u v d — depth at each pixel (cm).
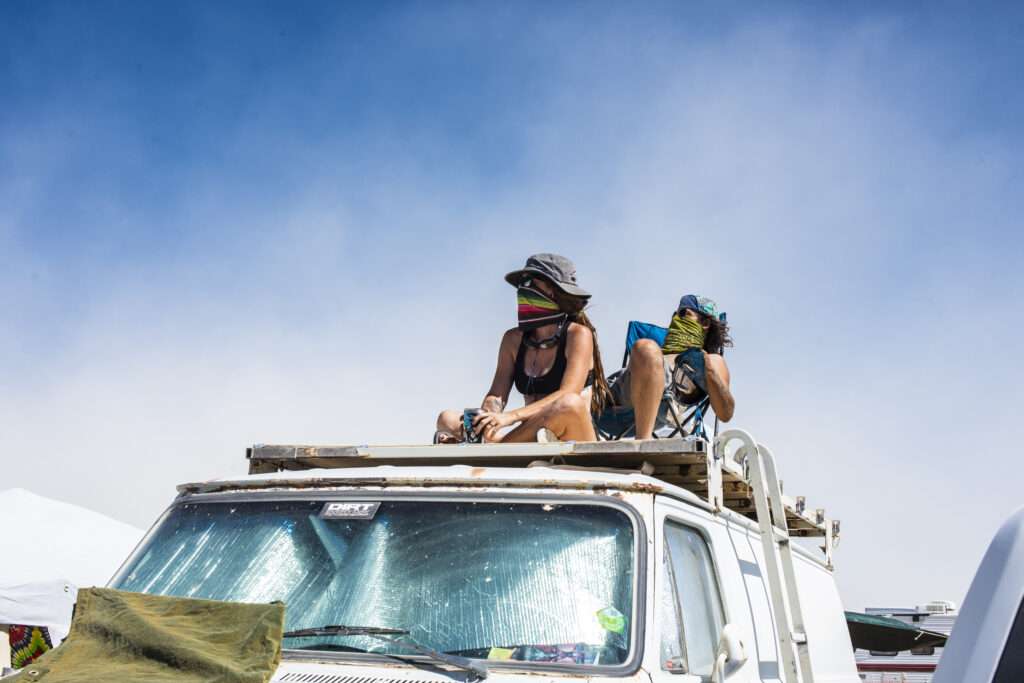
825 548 674
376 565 370
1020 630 260
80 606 363
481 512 375
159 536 416
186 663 327
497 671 331
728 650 344
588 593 348
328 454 471
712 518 429
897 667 1315
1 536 1361
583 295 611
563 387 593
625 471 428
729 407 646
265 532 395
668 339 645
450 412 570
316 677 330
